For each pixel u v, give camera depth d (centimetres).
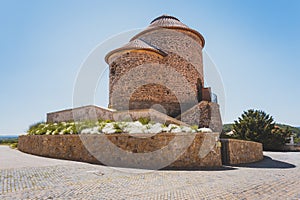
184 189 552
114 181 635
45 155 1195
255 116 2375
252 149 1324
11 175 677
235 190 544
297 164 1136
